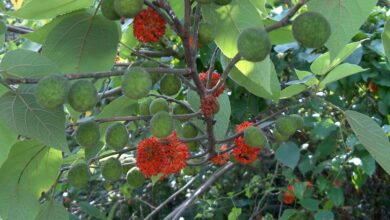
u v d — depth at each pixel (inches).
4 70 16.1
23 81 15.8
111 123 22.6
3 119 16.2
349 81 34.3
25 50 16.0
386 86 35.5
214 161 23.5
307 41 15.2
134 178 23.6
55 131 16.3
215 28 18.3
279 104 35.4
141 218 49.9
